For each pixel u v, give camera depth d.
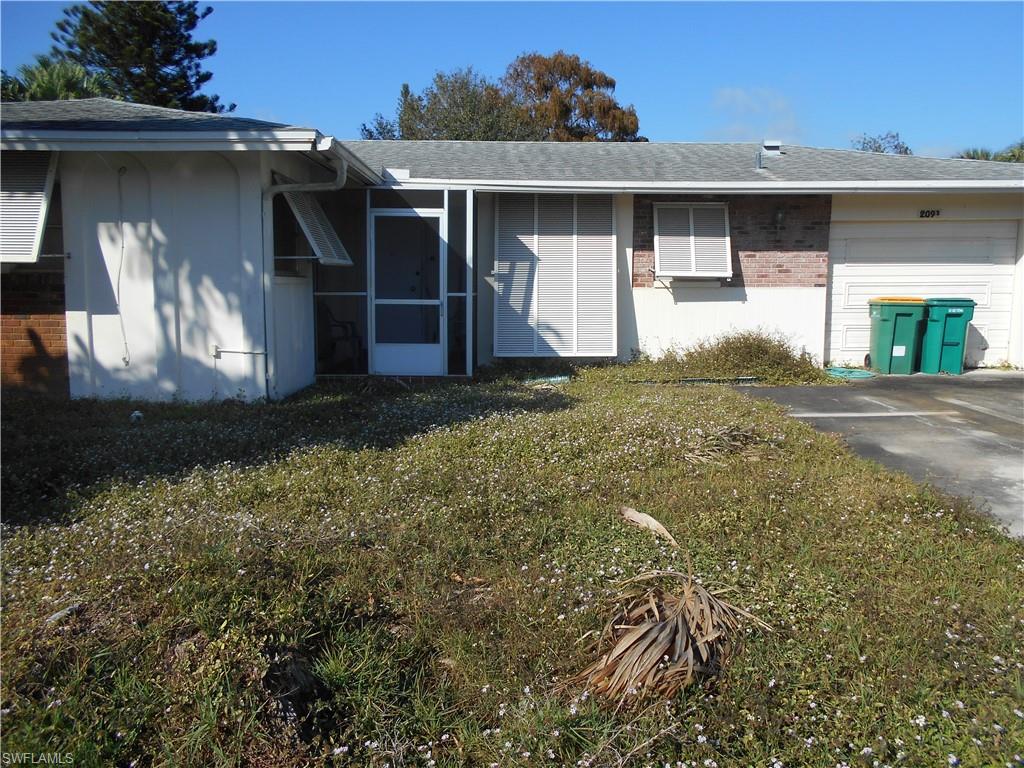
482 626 3.82
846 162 14.04
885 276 13.26
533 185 11.98
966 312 12.48
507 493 5.49
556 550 4.57
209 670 3.17
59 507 5.20
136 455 6.51
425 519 4.93
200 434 7.26
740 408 8.73
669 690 3.29
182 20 30.64
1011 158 29.91
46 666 3.16
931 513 5.32
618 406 8.75
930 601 4.01
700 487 5.79
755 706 3.19
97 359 9.38
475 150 15.21
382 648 3.61
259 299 9.23
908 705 3.22
